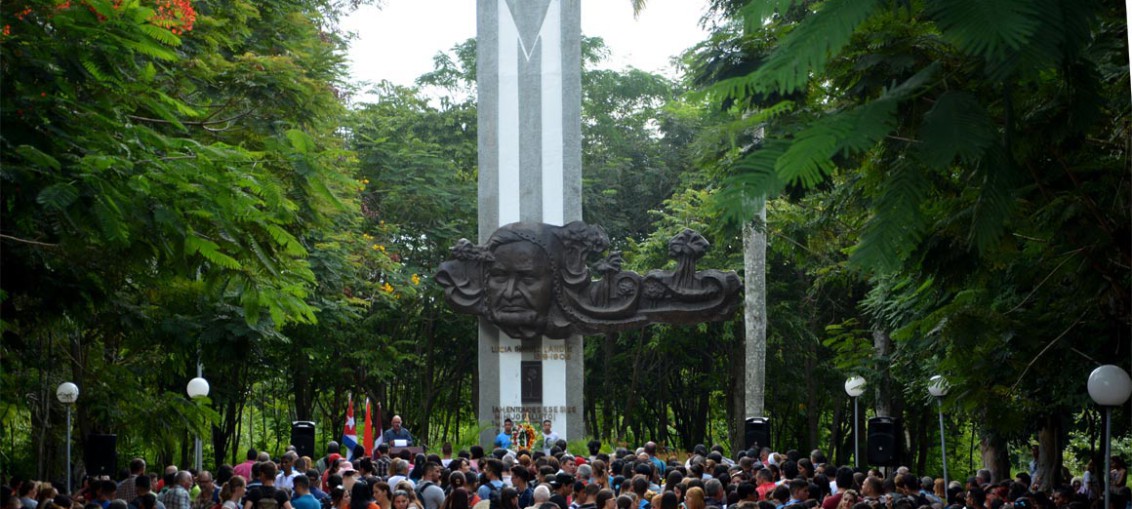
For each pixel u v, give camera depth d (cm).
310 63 2523
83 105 1167
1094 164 1041
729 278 2914
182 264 1355
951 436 4509
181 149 1297
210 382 3441
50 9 1142
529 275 2944
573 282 2948
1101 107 647
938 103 506
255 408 5631
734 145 583
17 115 1106
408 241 4372
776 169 483
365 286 3712
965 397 1395
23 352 1961
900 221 518
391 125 4591
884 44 724
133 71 1250
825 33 487
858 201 736
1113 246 1090
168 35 1195
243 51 2461
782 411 4828
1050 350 1422
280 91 2122
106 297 1560
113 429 2672
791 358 4309
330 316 3164
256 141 1989
